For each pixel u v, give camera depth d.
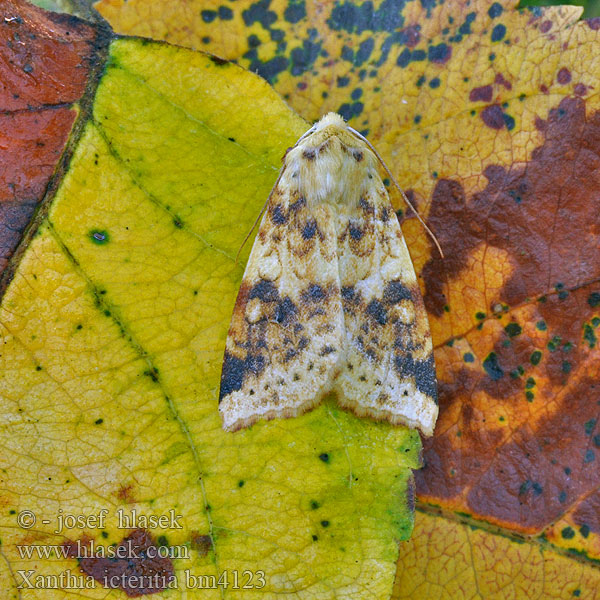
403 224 0.07
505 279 0.07
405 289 0.07
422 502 0.07
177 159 0.07
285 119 0.07
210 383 0.07
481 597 0.07
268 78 0.07
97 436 0.06
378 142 0.07
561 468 0.07
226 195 0.07
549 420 0.07
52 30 0.07
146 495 0.06
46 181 0.06
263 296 0.07
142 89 0.07
